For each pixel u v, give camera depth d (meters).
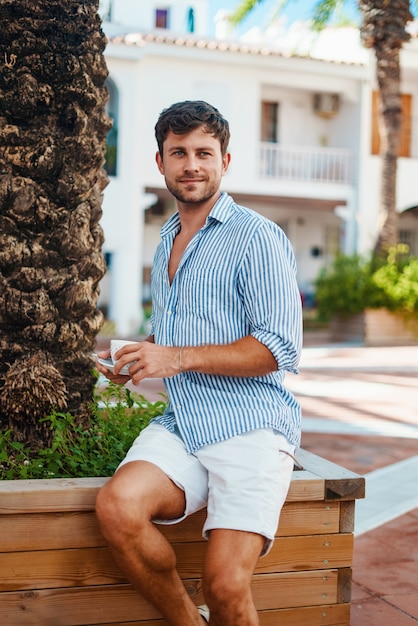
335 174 19.70
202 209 2.50
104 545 2.41
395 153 16.62
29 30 2.88
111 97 17.31
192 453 2.30
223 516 2.21
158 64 17.50
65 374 3.02
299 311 2.32
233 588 2.12
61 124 2.96
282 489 2.31
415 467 5.56
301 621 2.60
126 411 3.59
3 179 2.87
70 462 2.74
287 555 2.57
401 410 8.23
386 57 16.27
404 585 3.36
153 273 2.62
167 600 2.21
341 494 2.57
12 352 2.91
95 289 3.07
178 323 2.39
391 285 16.19
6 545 2.33
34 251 2.88
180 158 2.45
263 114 19.88
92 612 2.42
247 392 2.34
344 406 8.44
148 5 19.55
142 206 17.34
